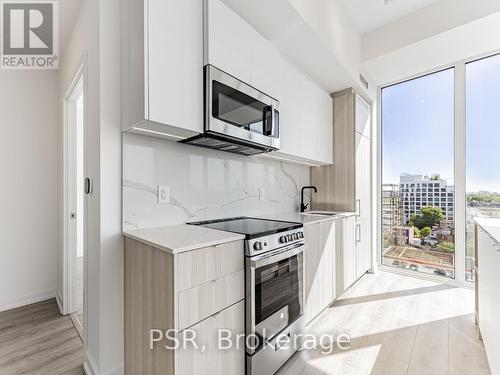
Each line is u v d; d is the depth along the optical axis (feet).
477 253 6.78
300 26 6.56
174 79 4.45
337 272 8.47
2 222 8.18
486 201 9.39
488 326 5.30
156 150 5.48
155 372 3.96
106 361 4.63
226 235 4.57
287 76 7.49
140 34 4.18
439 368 5.37
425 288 9.73
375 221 11.87
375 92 12.12
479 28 8.06
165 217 5.62
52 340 6.36
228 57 5.36
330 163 10.41
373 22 9.48
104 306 4.62
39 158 8.87
